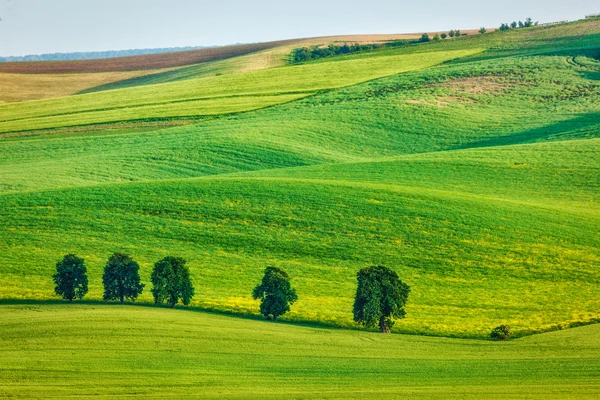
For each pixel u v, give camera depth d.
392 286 122.56
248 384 92.12
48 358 98.38
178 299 134.00
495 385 92.44
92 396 86.38
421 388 91.25
